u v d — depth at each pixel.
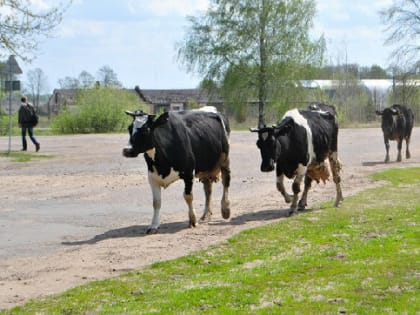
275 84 61.56
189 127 14.32
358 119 72.44
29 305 8.79
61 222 14.81
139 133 13.20
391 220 14.46
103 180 21.78
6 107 51.28
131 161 27.94
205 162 14.55
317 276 9.96
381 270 10.16
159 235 13.38
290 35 61.12
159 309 8.48
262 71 61.69
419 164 26.72
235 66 61.72
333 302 8.67
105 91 61.09
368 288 9.27
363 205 16.56
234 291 9.20
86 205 17.08
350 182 21.00
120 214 15.80
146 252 11.86
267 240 12.67
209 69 62.34
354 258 11.05
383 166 25.84
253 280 9.78
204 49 62.25
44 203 17.39
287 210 16.23
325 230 13.51
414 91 54.53
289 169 15.61
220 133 15.04
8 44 30.09
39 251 12.06
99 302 8.84
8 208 16.61
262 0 60.59
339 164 16.80
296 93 62.00
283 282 9.70
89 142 40.75
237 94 62.16
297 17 61.03
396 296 8.88
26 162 27.56
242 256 11.41
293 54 61.34
